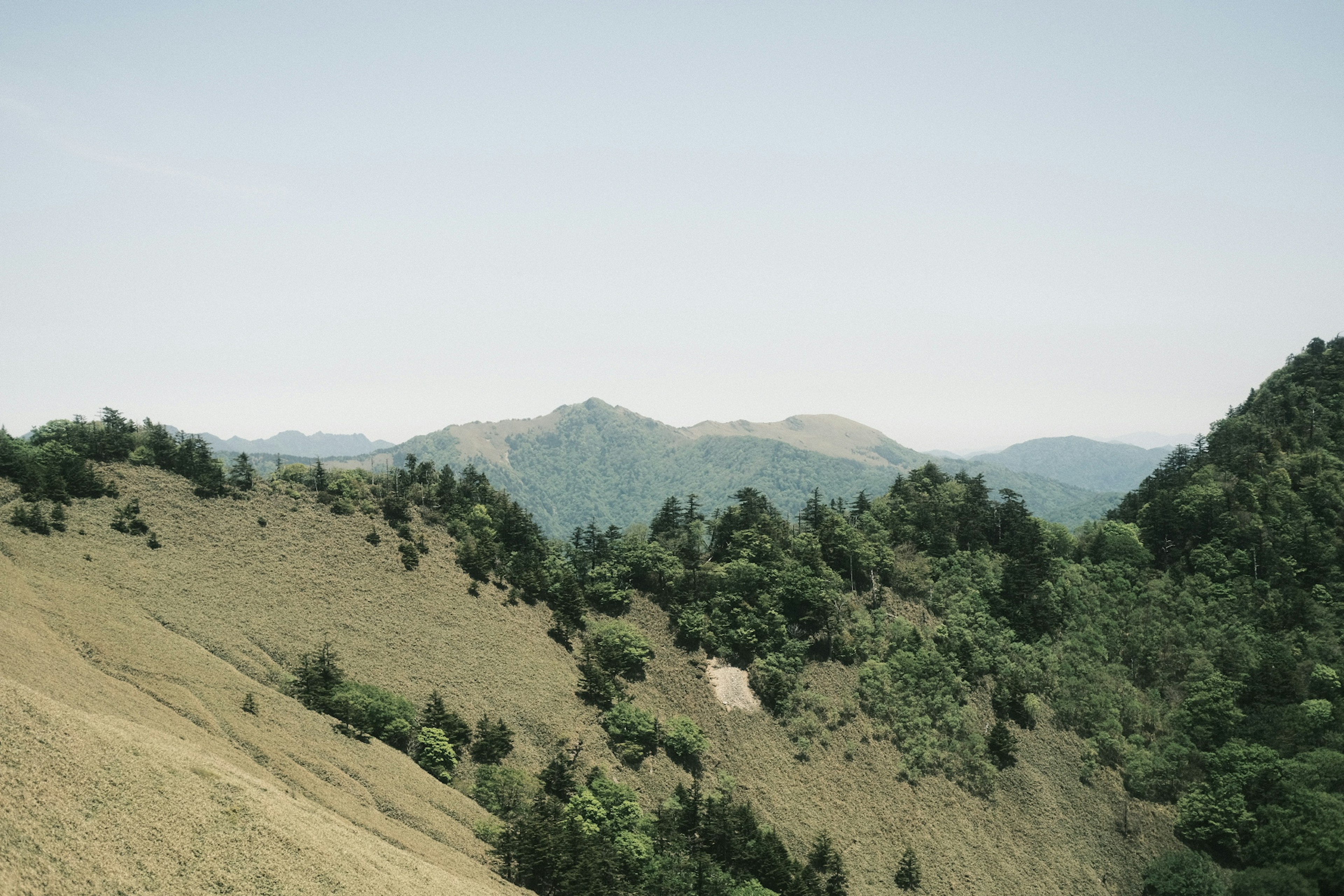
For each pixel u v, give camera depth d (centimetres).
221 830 4675
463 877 6006
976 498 16062
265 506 13025
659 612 13338
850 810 10388
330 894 4619
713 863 8388
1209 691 11906
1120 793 11100
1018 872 9962
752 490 16125
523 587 12925
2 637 6119
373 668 9931
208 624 9356
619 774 9850
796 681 12031
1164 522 14788
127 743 5000
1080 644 12950
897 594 13788
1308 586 13362
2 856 3603
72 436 12862
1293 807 10019
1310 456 15200
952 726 11550
